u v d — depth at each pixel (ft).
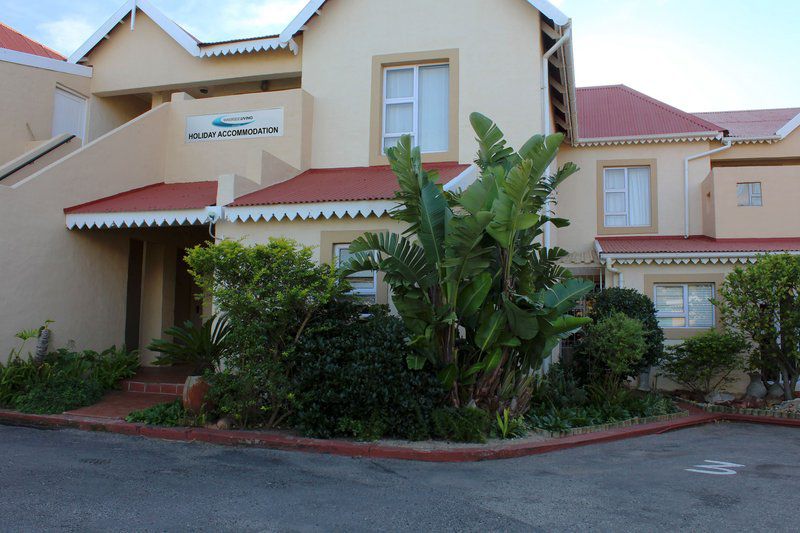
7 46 51.13
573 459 26.78
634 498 20.63
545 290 31.37
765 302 40.70
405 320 28.91
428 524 17.49
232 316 28.37
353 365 26.84
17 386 33.14
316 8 44.09
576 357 41.29
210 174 44.45
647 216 54.90
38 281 36.35
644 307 43.39
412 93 43.73
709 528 17.71
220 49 47.24
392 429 27.96
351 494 20.20
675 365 43.80
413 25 43.45
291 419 28.99
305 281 28.09
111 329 41.86
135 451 25.29
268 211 34.19
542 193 29.78
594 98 64.28
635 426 34.47
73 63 48.98
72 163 38.34
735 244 48.85
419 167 29.07
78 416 30.60
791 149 54.54
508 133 40.88
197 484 20.76
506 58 41.57
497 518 18.17
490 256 29.07
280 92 43.68
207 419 29.63
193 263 28.50
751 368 42.09
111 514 17.44
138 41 50.19
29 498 18.58
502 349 29.60
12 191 34.99
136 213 36.52
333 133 44.11
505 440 28.68
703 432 34.76
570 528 17.48
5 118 43.32
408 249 28.78
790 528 17.81
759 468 25.64
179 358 32.27
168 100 51.26
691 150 54.29
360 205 32.86
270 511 18.16
